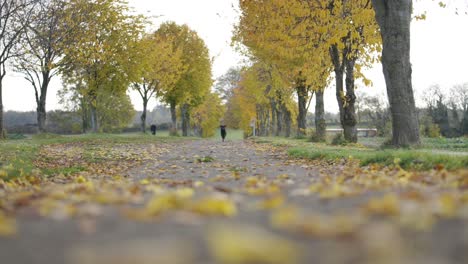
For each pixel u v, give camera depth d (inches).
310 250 102.0
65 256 101.9
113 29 1692.9
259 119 3208.7
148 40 1908.2
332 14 938.1
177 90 2372.0
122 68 1711.4
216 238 107.1
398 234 116.6
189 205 174.6
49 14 1459.2
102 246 108.6
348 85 1068.5
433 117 2871.6
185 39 2383.1
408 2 690.8
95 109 1972.2
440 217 144.1
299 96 1770.4
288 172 488.4
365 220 137.3
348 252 98.6
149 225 139.9
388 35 695.1
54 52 1496.1
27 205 207.5
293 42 1007.6
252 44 1562.5
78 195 236.1
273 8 1075.9
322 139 1330.0
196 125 3629.4
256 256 89.3
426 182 271.6
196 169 573.6
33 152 828.0
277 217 138.6
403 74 690.8
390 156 475.8
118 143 1334.9
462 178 255.6
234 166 600.1
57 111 3555.6
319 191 239.6
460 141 1423.5
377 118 2760.8
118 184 360.2
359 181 293.6
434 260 93.3
